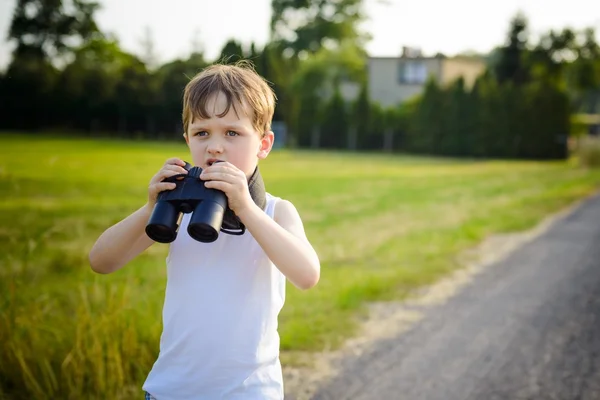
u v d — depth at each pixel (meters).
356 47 54.03
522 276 6.68
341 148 38.75
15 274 4.02
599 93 74.88
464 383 3.81
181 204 1.55
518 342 4.57
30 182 13.65
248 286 1.70
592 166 26.00
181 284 1.72
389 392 3.65
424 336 4.67
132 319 3.49
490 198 13.87
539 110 33.66
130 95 41.75
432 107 35.62
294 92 40.97
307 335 4.47
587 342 4.58
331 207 11.86
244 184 1.55
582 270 7.02
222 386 1.68
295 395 3.59
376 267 6.81
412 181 17.95
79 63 42.06
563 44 50.12
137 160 22.28
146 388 1.74
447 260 7.34
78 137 39.22
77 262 6.03
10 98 39.94
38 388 3.07
